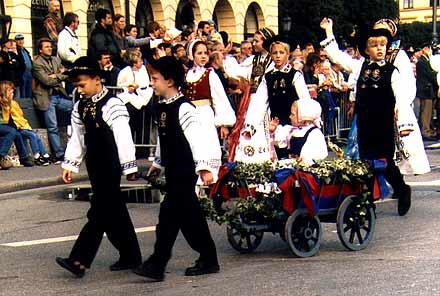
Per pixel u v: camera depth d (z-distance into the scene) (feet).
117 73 68.33
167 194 31.07
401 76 42.88
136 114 67.41
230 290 29.07
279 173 33.35
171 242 30.99
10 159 66.74
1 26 96.22
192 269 31.63
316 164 35.01
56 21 77.56
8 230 42.45
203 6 159.94
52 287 30.66
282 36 43.16
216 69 61.67
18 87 71.97
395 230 39.50
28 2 108.78
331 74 75.51
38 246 38.27
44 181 59.11
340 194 34.94
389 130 43.06
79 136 32.78
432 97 91.86
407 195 43.45
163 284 30.48
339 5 226.38
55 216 46.39
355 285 29.09
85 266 31.83
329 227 40.88
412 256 33.60
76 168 32.96
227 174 34.53
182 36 75.82
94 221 32.01
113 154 31.53
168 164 30.89
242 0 173.47
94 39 69.92
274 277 30.76
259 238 35.94
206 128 31.78
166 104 30.99
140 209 47.65
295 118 37.60
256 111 43.96
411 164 45.03
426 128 92.32
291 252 34.22
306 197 33.45
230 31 170.91
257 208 33.50
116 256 35.76
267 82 43.68
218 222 33.73
